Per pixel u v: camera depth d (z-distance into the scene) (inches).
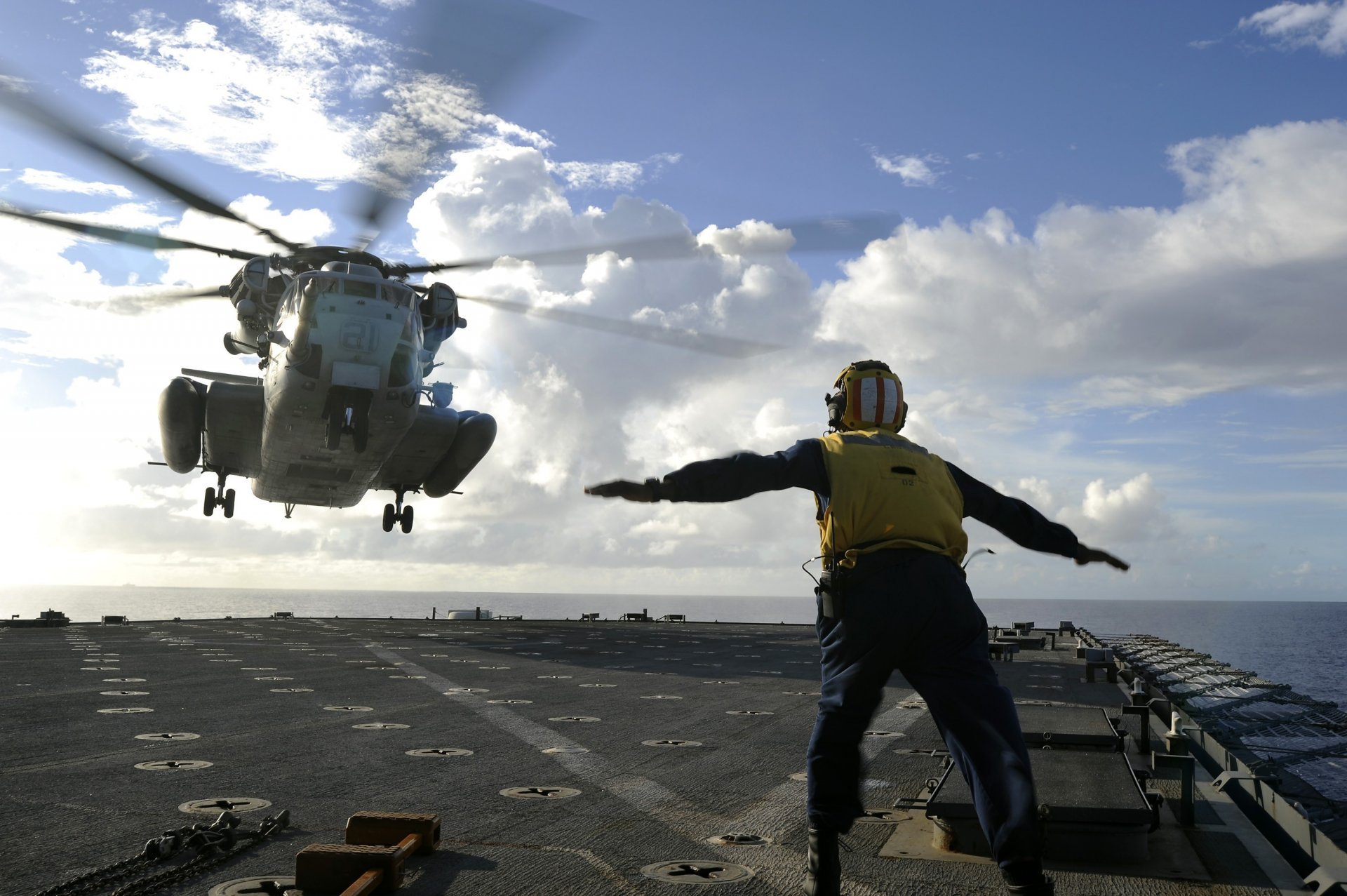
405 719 378.9
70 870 171.8
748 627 1594.5
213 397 963.3
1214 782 273.9
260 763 279.1
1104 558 145.6
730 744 332.2
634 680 575.2
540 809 228.7
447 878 170.9
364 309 808.3
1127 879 179.9
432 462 1101.7
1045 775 215.6
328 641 904.9
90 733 331.3
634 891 166.1
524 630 1264.8
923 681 133.9
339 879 161.5
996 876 178.7
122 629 1111.0
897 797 253.4
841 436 141.1
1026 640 949.8
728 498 130.8
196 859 176.7
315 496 1109.7
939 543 135.7
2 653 681.0
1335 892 165.9
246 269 858.8
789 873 178.5
